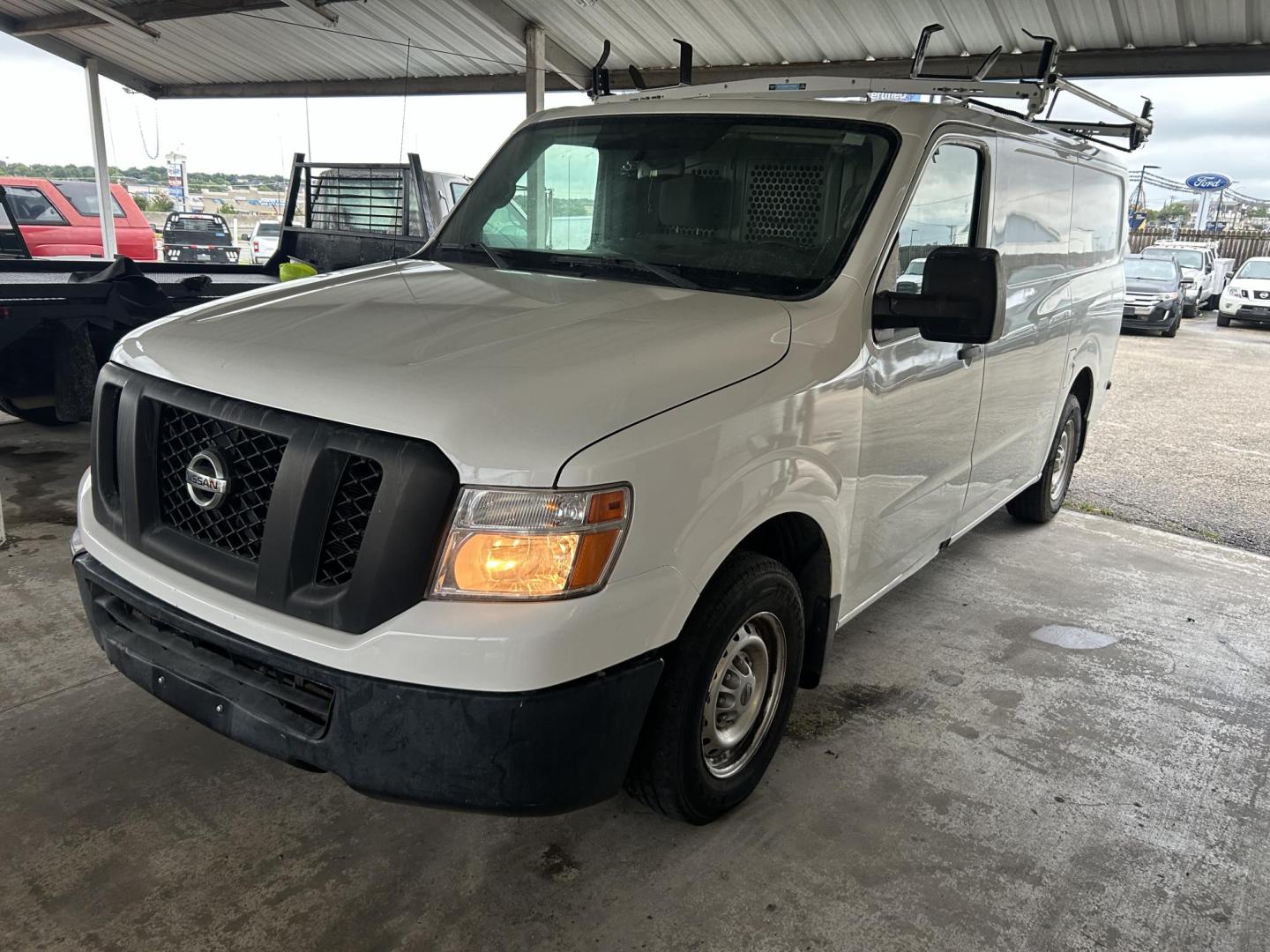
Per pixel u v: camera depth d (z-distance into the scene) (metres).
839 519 2.83
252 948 2.22
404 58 12.41
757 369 2.45
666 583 2.16
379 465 2.00
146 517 2.41
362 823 2.70
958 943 2.36
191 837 2.59
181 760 2.94
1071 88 4.14
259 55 13.08
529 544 1.96
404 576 1.96
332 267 7.93
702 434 2.22
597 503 1.99
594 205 3.31
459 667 1.94
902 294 2.79
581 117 3.56
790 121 3.13
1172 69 8.38
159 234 21.89
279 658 2.07
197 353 2.38
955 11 8.29
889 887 2.54
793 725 3.34
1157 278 18.69
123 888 2.39
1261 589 4.98
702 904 2.44
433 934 2.30
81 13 12.43
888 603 4.50
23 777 2.81
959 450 3.70
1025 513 5.69
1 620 3.79
